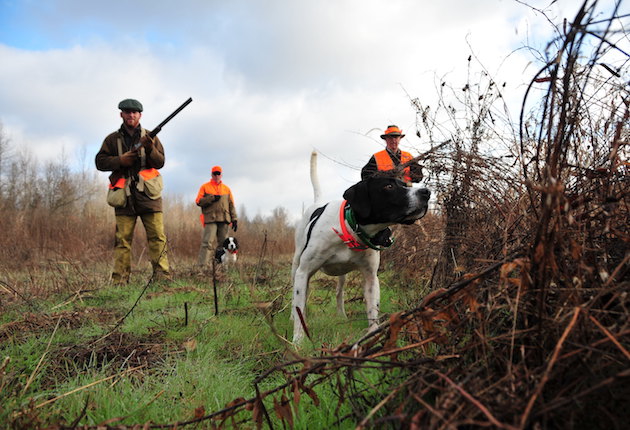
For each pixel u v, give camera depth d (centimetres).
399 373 176
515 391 136
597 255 168
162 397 222
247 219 1548
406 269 392
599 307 154
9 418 185
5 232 939
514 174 239
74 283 559
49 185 1722
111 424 169
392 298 407
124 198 592
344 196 340
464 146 277
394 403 163
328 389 203
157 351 297
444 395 134
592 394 127
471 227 279
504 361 151
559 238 149
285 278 640
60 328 349
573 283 149
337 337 303
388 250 514
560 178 174
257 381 171
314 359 163
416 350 192
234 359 288
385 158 394
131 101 598
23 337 317
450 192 303
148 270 760
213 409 206
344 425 177
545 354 144
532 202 177
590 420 130
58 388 231
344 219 344
